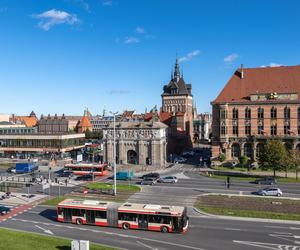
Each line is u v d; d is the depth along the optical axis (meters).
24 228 43.25
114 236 39.78
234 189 65.69
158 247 35.72
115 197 60.12
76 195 62.44
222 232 40.69
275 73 99.88
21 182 76.44
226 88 102.06
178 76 164.25
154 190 65.25
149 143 100.81
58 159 119.00
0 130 164.38
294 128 92.31
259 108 95.44
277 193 59.56
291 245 36.00
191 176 81.88
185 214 41.50
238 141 97.19
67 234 40.69
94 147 138.00
